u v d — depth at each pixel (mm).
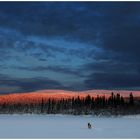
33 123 67125
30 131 40719
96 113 139875
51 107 155000
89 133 37406
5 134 35938
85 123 68438
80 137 32625
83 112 146125
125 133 37219
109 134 36000
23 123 66688
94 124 62969
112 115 132875
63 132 39188
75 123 68312
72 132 39125
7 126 52719
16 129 44594
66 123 68062
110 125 58344
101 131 40969
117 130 42656
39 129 45000
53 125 57781
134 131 40781
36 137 32719
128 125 58375
